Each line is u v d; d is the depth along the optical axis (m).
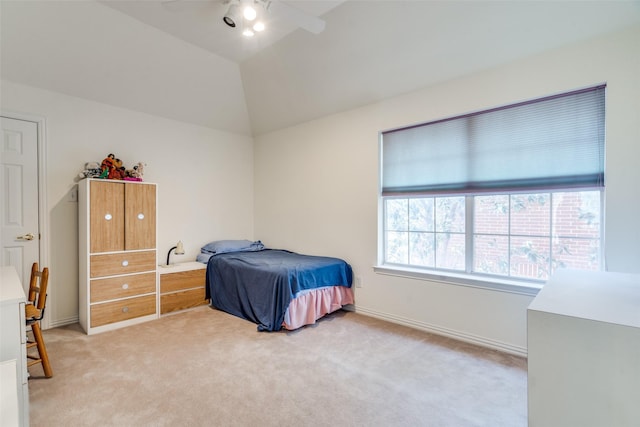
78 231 3.27
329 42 3.01
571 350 0.94
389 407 1.83
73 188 3.25
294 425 1.68
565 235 2.42
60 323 3.17
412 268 3.27
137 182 3.27
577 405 0.94
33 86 2.99
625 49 2.05
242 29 2.96
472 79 2.71
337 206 3.81
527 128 2.51
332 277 3.37
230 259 3.71
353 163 3.64
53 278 3.13
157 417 1.73
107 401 1.88
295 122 4.26
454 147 2.92
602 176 2.20
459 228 2.98
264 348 2.63
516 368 2.29
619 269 2.08
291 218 4.40
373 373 2.22
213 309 3.74
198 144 4.36
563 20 2.14
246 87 4.05
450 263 3.04
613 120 2.09
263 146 4.84
